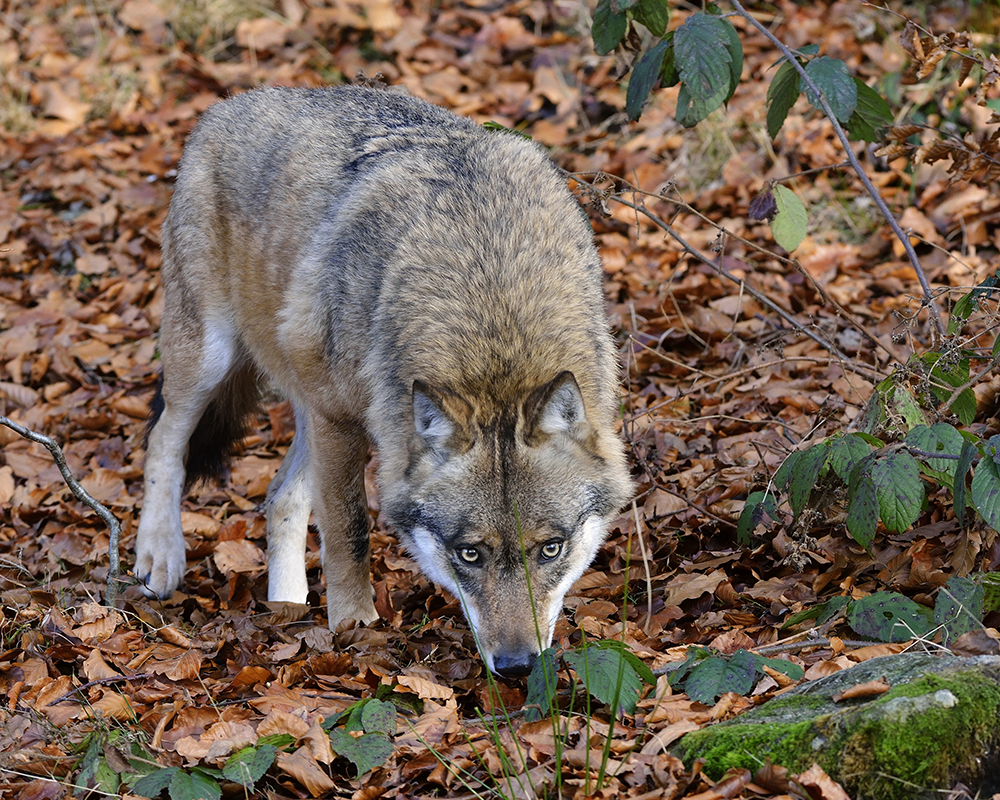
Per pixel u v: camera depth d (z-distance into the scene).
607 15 9.16
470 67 19.05
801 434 9.98
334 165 8.97
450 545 7.04
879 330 11.94
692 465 10.28
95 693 7.38
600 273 8.31
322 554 9.74
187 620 9.49
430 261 7.68
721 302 12.88
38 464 12.54
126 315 15.30
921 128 9.12
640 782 5.70
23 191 18.02
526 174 8.22
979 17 16.27
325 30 20.52
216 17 21.06
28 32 21.14
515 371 7.35
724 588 8.07
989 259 12.85
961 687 5.35
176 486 10.35
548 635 6.90
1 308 15.44
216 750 6.36
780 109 8.80
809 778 5.20
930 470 7.45
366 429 8.42
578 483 7.11
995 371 8.30
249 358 10.45
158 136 19.00
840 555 8.06
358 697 7.19
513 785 5.84
